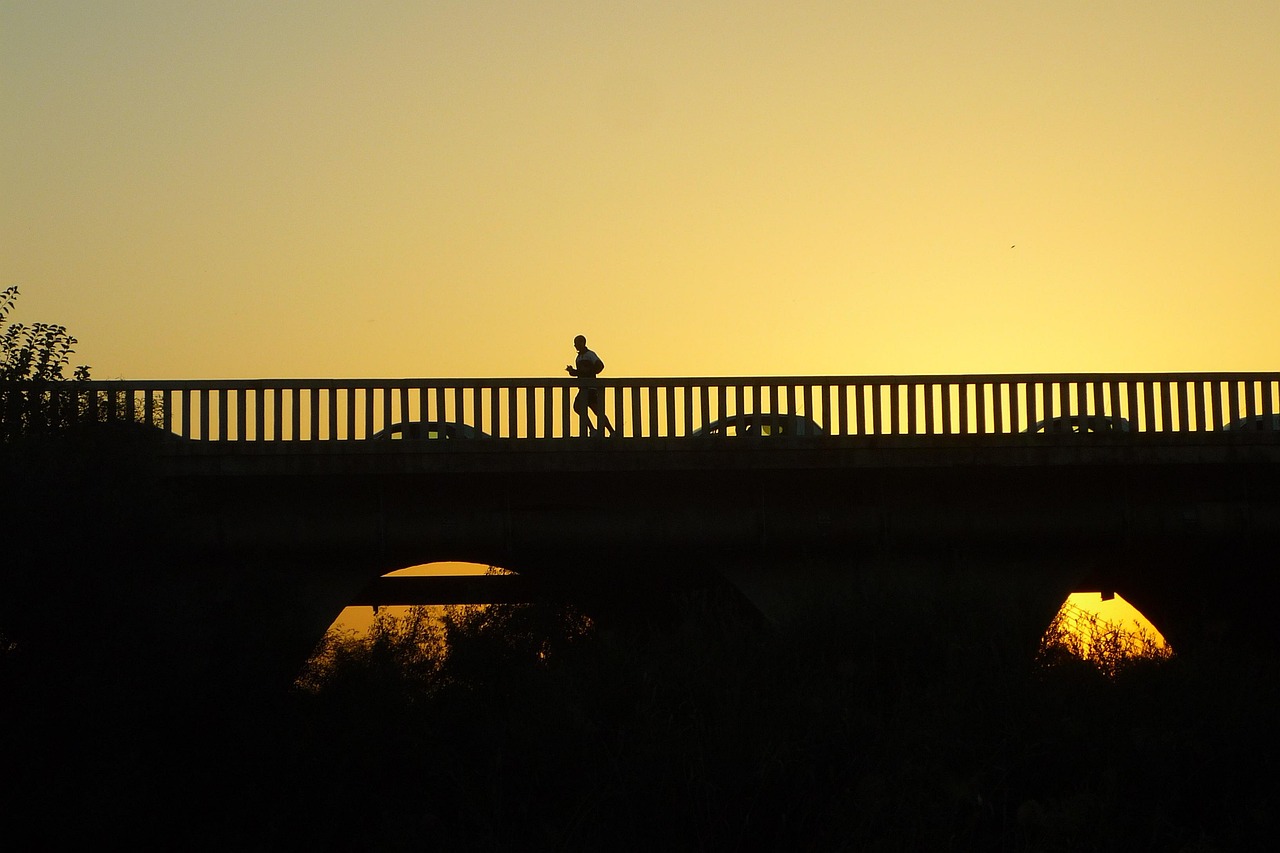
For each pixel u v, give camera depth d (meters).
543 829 18.45
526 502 29.00
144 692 22.16
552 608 29.39
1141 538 29.81
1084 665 22.28
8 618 21.36
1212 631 24.84
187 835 21.67
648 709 19.66
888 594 25.48
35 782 20.48
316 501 28.45
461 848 19.06
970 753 19.70
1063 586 30.36
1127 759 19.53
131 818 20.88
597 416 28.00
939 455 28.44
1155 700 20.83
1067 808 18.08
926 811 17.88
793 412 28.45
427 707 23.47
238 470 27.12
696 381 28.19
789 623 25.38
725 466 27.95
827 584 27.17
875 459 28.27
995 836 18.30
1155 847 18.20
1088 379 28.88
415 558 29.62
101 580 22.31
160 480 26.02
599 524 28.86
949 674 22.48
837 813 17.83
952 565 28.41
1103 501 29.83
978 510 29.62
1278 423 29.56
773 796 18.28
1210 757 19.39
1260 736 19.56
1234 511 29.56
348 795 22.09
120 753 21.45
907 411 28.55
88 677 21.48
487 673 24.91
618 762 19.06
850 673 22.53
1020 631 24.23
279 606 25.05
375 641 25.36
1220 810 19.17
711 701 20.34
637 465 27.86
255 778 22.52
